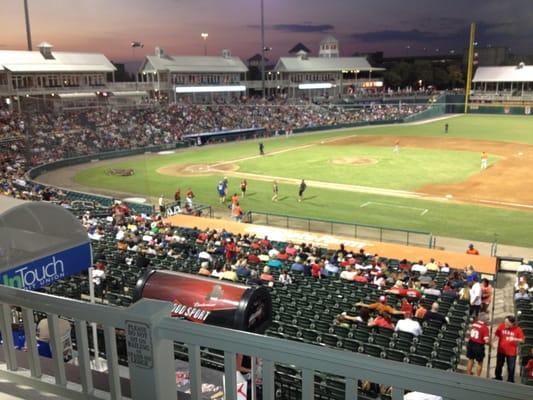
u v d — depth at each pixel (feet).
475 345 38.96
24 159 139.85
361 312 46.01
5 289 14.62
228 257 66.18
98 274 49.55
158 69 291.38
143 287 21.53
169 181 140.05
